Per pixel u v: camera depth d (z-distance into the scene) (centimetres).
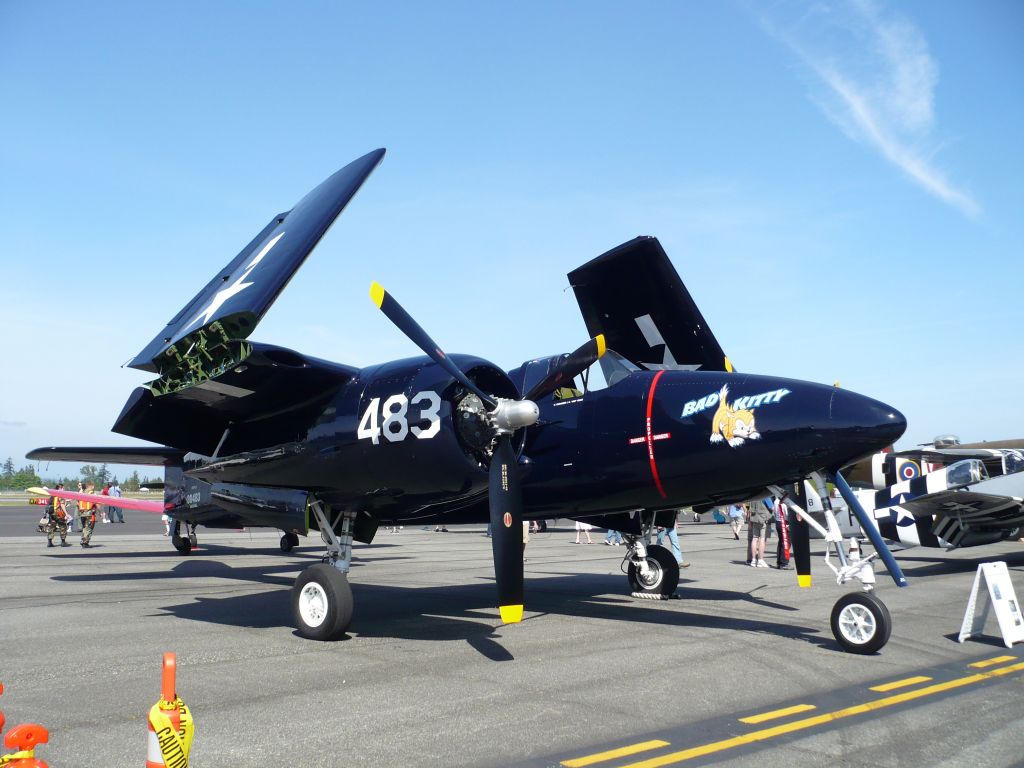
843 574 730
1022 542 2347
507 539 723
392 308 742
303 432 825
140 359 729
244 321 655
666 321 1154
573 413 909
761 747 436
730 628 828
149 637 772
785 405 757
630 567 1088
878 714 505
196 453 969
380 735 450
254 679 589
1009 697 552
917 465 2073
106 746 427
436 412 736
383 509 851
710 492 829
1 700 527
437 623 859
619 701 528
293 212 867
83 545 2219
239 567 1614
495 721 479
